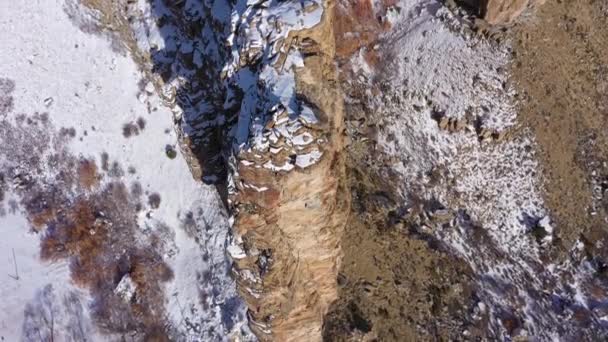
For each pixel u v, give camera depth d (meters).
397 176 25.38
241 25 15.59
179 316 24.56
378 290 22.02
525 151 24.56
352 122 25.77
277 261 15.58
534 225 24.39
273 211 14.31
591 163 24.97
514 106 24.38
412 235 23.92
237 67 15.83
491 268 23.91
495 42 24.38
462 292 22.95
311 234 16.17
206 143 23.62
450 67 24.91
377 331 21.16
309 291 18.36
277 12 14.61
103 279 26.03
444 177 24.98
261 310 16.92
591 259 24.14
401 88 25.77
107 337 25.08
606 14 25.64
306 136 13.38
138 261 25.75
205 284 24.56
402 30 26.06
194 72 23.66
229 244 15.54
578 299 23.48
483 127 24.27
